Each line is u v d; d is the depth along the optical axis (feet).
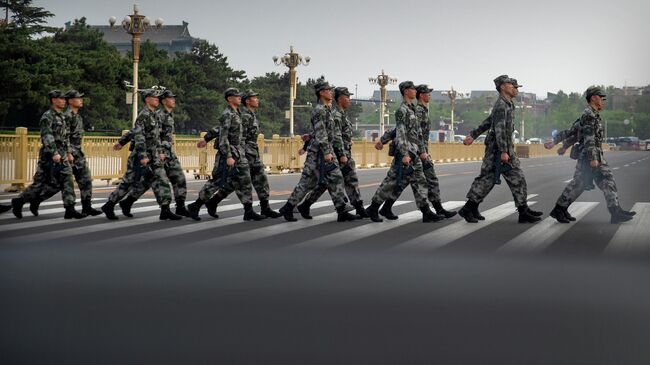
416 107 51.42
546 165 179.11
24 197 52.26
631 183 97.09
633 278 30.68
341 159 52.11
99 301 25.96
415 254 36.99
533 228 47.83
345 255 36.60
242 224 49.75
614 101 569.64
